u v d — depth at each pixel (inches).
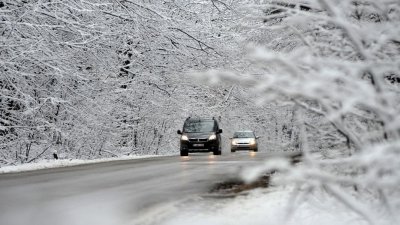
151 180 783.1
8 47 1291.8
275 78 194.1
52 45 1396.4
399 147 194.9
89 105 1689.2
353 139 239.0
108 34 1473.9
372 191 343.6
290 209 255.3
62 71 1343.5
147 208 508.4
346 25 232.1
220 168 1018.7
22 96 1421.0
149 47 1807.3
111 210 501.4
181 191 641.0
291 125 480.7
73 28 1413.6
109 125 1870.1
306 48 308.0
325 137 367.2
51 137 1624.0
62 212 493.7
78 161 1282.0
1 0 1318.9
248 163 1178.0
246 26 439.8
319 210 392.2
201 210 475.2
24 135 1491.1
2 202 557.3
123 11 1615.4
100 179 803.4
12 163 1466.5
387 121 206.5
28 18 1362.0
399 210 272.8
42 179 806.5
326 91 196.2
